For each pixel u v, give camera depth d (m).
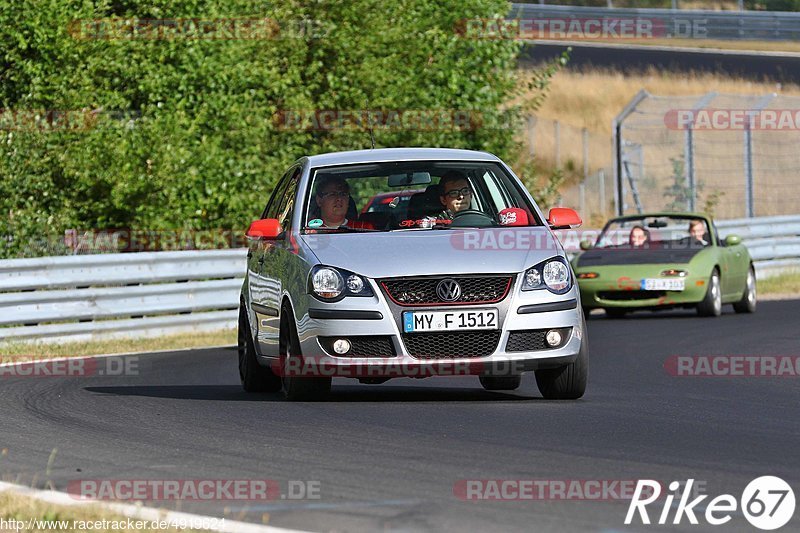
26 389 35.06
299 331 28.69
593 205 115.62
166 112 66.31
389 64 74.81
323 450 23.03
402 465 21.39
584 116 134.00
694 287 57.00
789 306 64.56
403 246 28.95
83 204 64.38
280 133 72.00
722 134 126.62
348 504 18.28
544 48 153.00
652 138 127.62
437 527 16.77
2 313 48.94
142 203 63.94
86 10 65.88
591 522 17.05
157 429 26.30
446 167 31.72
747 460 21.73
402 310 27.89
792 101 86.38
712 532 16.56
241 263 59.12
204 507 18.36
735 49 162.25
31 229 62.34
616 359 41.34
